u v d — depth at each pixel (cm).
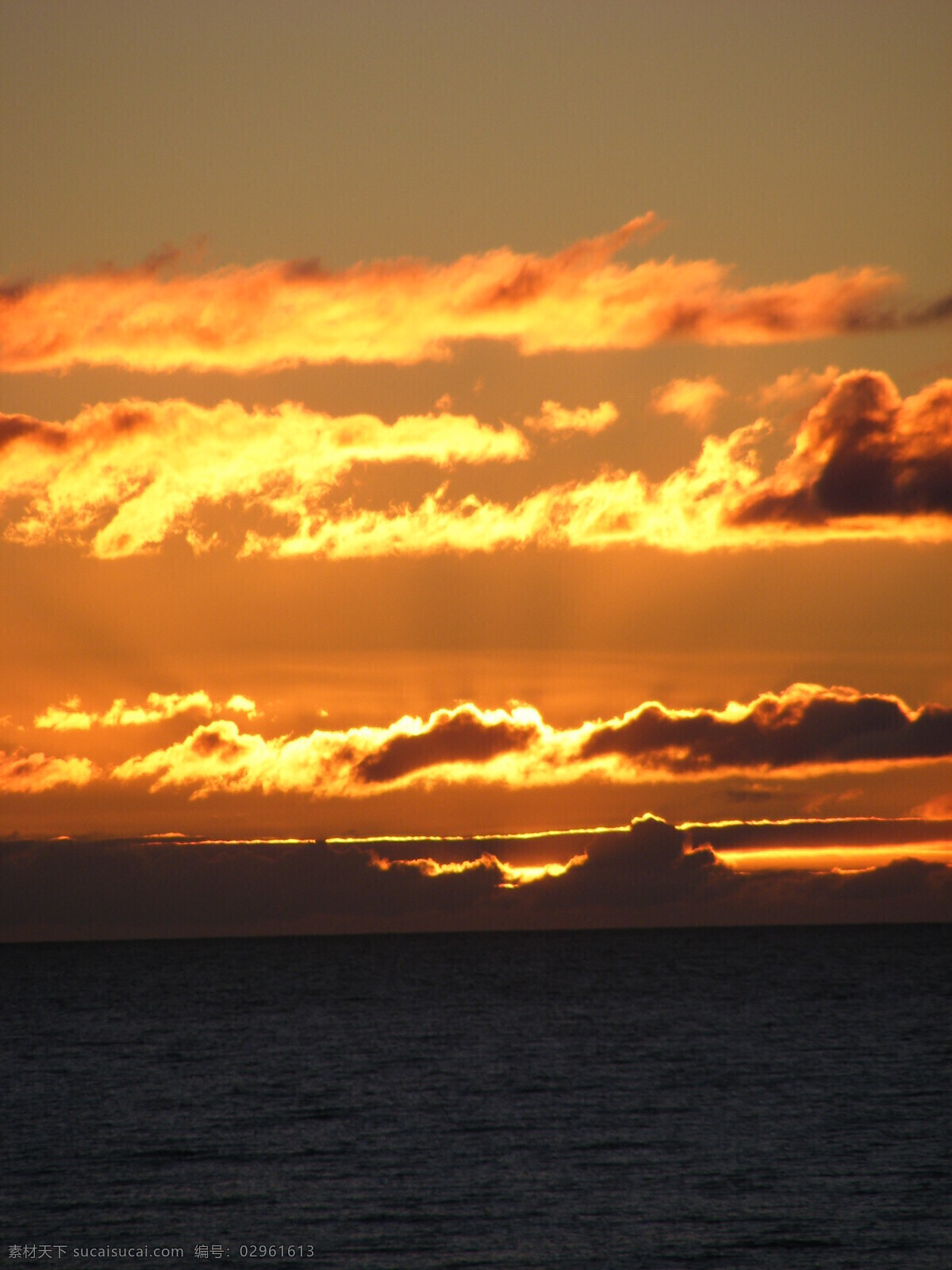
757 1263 19012
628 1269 18825
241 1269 19038
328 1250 19912
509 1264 19088
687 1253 19488
